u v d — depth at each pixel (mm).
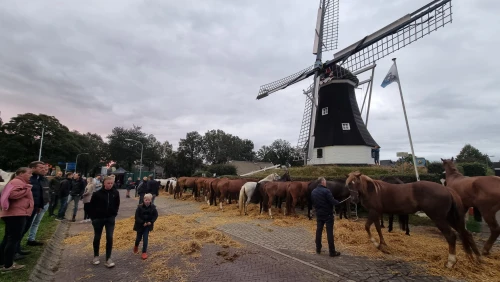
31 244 6520
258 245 6836
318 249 6125
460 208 5395
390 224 8094
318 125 22828
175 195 20406
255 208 13180
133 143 65312
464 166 15828
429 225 9117
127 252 6375
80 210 13875
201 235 7664
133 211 13516
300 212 12281
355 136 20906
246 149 87500
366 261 5562
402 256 5828
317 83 22500
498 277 4699
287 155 62812
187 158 48438
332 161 21141
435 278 4703
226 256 5945
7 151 39938
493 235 5820
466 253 5418
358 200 6516
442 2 14945
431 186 5504
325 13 24312
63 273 5223
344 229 8047
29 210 5102
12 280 4441
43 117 44719
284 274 4910
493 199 5852
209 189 15133
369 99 22328
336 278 4719
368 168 17734
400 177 11664
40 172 6297
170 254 6133
